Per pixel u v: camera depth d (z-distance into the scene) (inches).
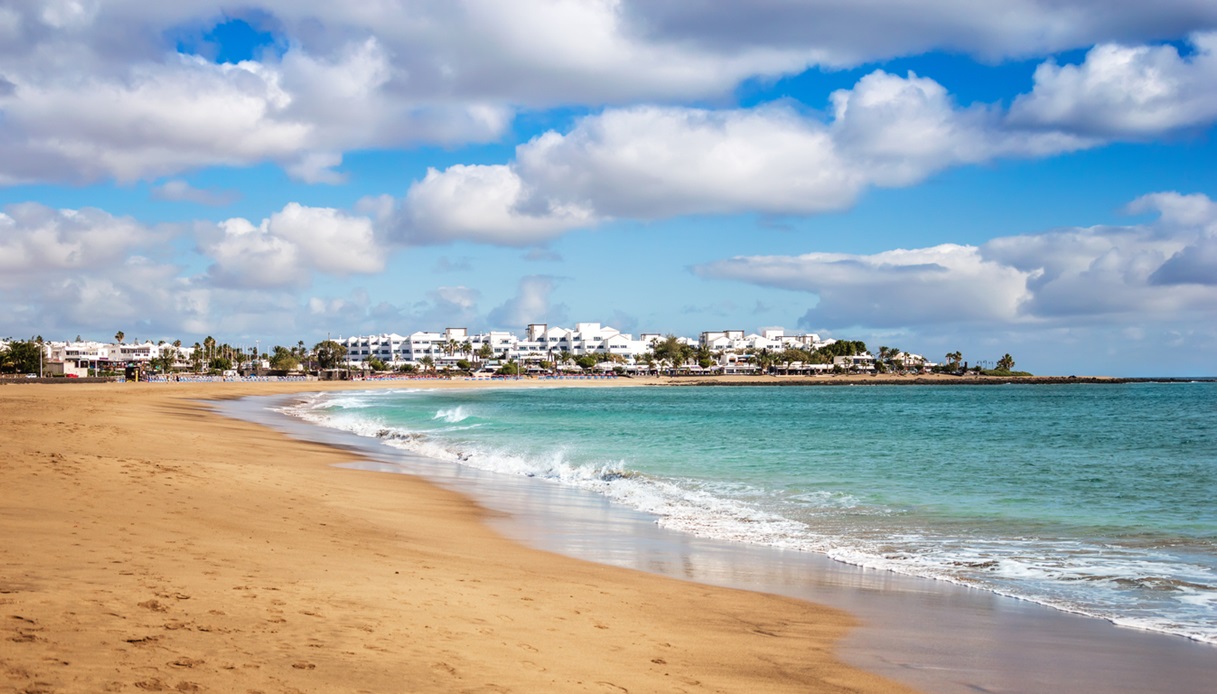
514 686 262.2
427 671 266.1
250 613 312.0
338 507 696.4
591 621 374.0
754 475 1095.0
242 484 759.7
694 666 317.4
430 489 902.4
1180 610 440.5
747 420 2640.3
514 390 7032.5
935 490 954.7
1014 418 2847.0
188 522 525.0
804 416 2935.5
